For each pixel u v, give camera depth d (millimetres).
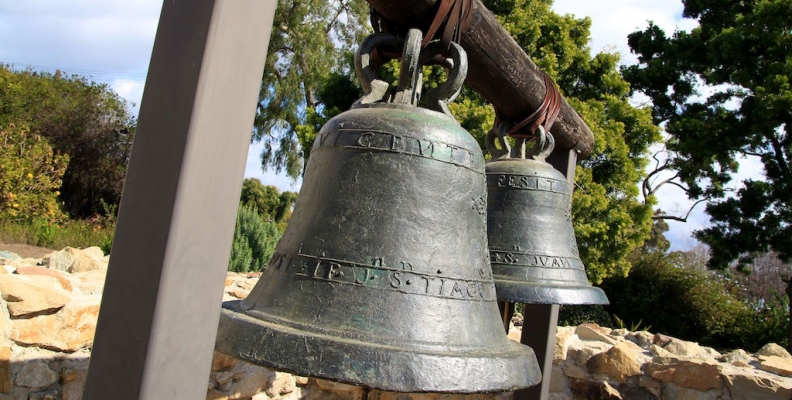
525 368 1140
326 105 9234
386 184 1188
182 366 824
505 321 2891
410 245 1157
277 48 14844
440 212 1208
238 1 858
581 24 9594
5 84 13391
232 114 867
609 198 8828
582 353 4176
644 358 4129
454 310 1144
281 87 14852
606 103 9453
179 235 796
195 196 816
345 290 1096
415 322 1083
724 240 10531
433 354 996
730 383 3674
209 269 855
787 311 10617
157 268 791
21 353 2674
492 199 2209
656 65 12617
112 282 826
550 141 2314
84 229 9992
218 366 3584
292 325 1052
